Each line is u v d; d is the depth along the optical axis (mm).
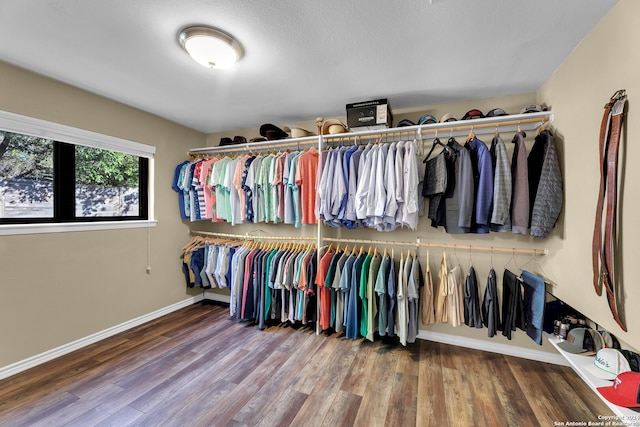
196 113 2758
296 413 1538
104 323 2393
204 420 1483
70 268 2160
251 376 1869
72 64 1814
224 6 1275
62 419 1473
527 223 1846
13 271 1859
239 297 2707
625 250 1156
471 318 2146
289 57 1704
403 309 2129
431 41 1531
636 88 1108
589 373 1354
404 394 1699
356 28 1424
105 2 1255
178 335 2469
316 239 2691
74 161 2275
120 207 2633
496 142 2006
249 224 3256
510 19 1345
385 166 2143
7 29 1448
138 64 1812
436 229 2414
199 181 2973
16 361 1868
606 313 1305
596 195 1402
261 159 2750
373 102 2252
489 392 1721
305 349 2232
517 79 1971
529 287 1858
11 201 1935
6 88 1801
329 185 2275
